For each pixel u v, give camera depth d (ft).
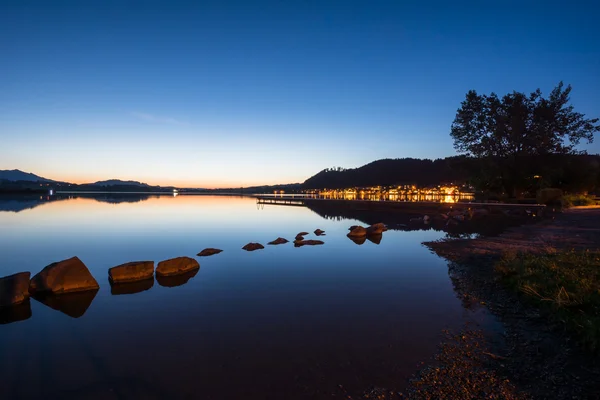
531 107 139.03
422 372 18.53
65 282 34.58
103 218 127.13
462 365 19.16
